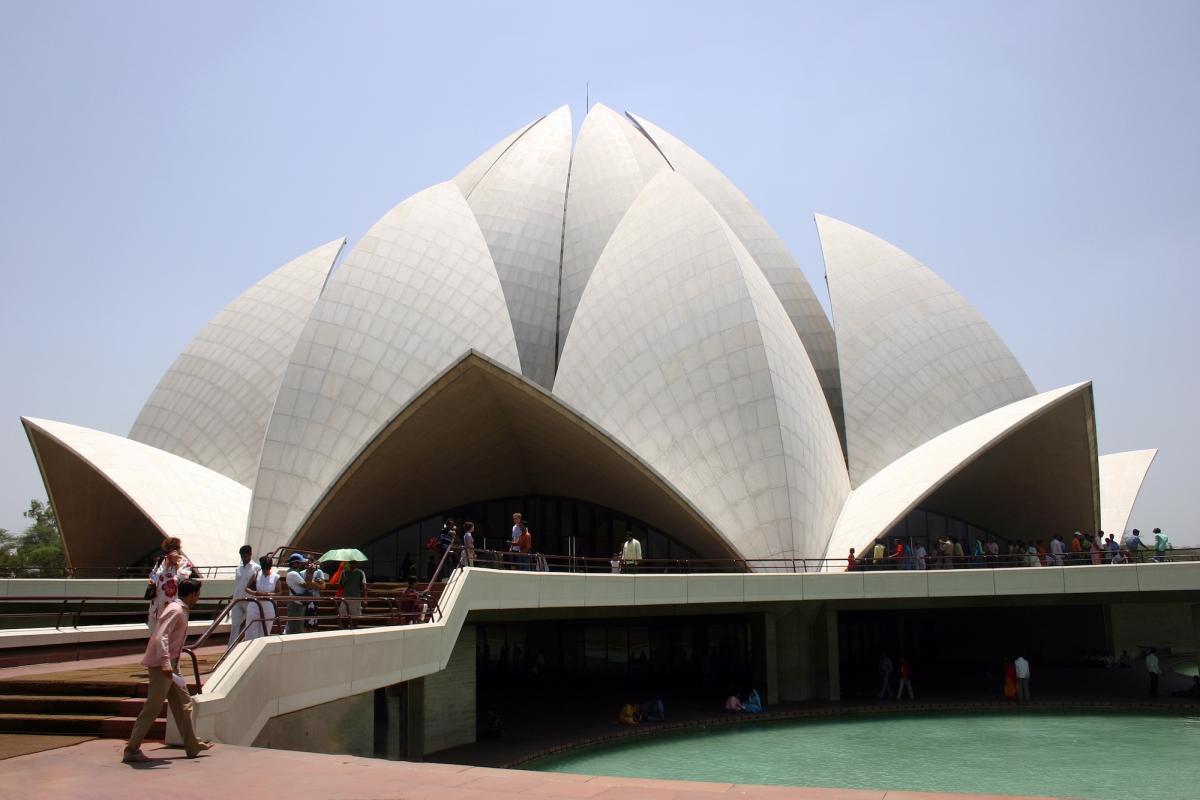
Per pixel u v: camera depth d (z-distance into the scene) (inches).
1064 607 1387.8
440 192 1403.8
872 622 1350.9
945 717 932.0
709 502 1149.7
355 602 585.6
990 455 1248.8
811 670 1053.2
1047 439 1235.2
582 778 274.8
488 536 1376.7
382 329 1238.9
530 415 1114.1
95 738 339.3
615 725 861.2
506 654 1224.2
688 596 943.7
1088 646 1373.0
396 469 1144.8
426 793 248.8
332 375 1194.6
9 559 2156.7
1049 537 1482.5
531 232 1589.6
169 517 1090.1
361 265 1275.8
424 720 713.0
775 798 231.8
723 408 1182.3
